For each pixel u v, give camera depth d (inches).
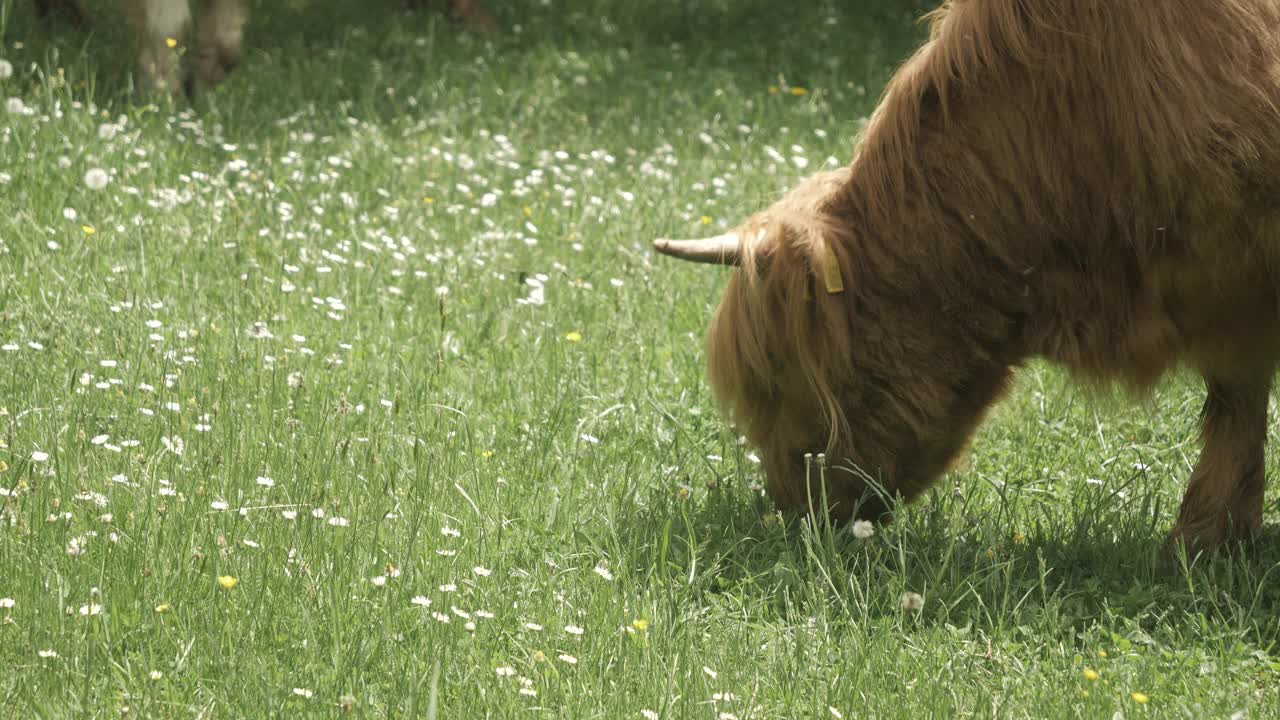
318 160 464.4
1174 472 301.0
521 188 458.9
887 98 239.6
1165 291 239.1
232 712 182.4
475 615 208.2
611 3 747.4
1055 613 223.3
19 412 261.7
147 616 201.5
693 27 727.7
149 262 353.1
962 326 237.0
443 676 194.9
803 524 233.9
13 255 346.6
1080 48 229.1
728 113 585.0
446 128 525.0
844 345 229.6
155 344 301.9
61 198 385.4
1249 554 261.9
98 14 606.2
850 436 237.5
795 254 228.1
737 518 258.5
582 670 197.8
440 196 445.1
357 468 257.3
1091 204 233.5
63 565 209.6
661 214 444.5
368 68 598.5
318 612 206.2
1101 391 247.6
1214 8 229.6
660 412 296.4
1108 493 283.4
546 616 214.4
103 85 506.9
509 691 188.2
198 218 386.0
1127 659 213.3
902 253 232.8
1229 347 249.6
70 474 235.5
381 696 191.5
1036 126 231.8
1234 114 228.4
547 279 369.1
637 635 207.6
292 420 261.4
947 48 234.4
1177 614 233.3
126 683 187.3
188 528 222.7
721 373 240.2
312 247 379.6
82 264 337.7
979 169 232.1
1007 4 231.3
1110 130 230.7
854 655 207.5
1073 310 239.1
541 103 569.9
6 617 192.7
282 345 313.1
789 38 714.8
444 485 251.8
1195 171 229.0
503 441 285.0
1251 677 209.8
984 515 259.6
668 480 273.9
